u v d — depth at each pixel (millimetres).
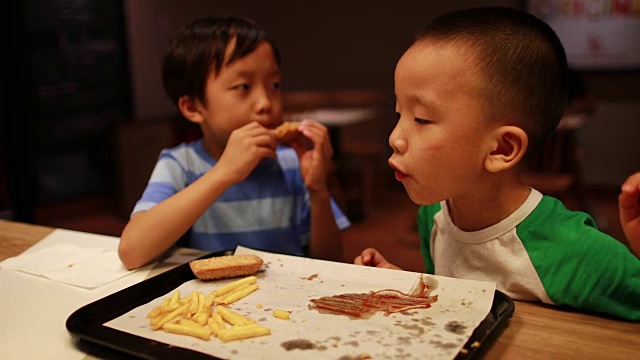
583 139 4746
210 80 1164
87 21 4316
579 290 767
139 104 4805
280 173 1316
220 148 1252
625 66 4562
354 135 4852
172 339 658
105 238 1153
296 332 663
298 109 4527
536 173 3127
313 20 5727
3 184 4035
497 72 717
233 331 649
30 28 3965
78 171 4414
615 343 669
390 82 5480
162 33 4926
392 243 3527
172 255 1038
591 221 843
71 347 696
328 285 812
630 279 740
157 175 1206
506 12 783
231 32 1155
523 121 757
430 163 751
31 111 4027
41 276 942
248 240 1255
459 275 910
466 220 880
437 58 723
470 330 659
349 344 630
